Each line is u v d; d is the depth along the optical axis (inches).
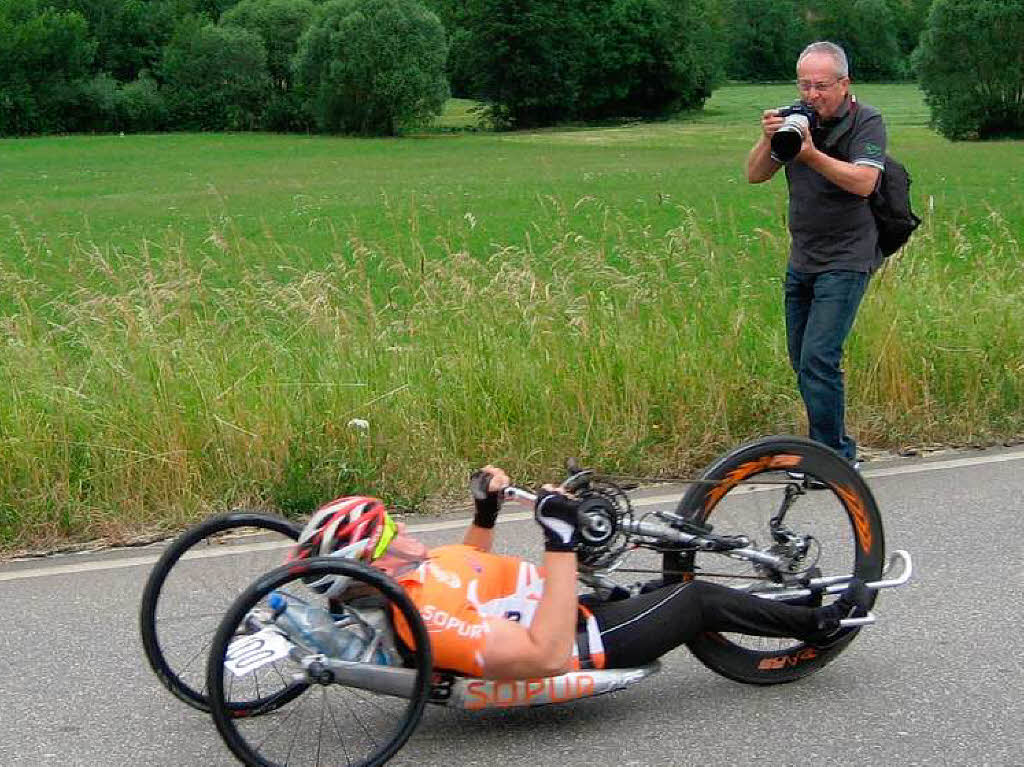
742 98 4421.8
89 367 290.8
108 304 315.6
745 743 158.6
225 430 270.8
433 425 288.0
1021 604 204.4
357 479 269.0
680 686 176.6
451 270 351.3
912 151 1909.4
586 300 331.6
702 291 355.3
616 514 156.9
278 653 142.9
